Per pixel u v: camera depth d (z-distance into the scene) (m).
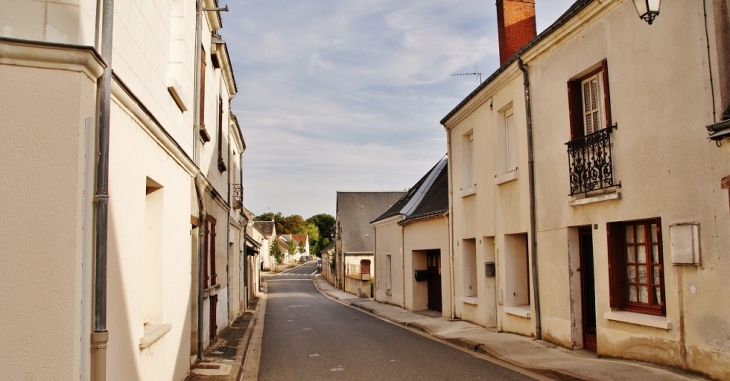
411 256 21.48
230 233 16.62
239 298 20.17
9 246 3.90
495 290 14.13
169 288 7.08
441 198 19.33
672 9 7.66
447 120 17.05
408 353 11.20
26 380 3.85
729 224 6.77
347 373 9.28
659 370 7.61
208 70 11.53
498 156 13.34
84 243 4.11
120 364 4.89
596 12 9.20
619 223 9.00
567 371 8.20
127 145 5.06
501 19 14.66
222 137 14.17
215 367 9.11
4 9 3.98
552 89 10.75
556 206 10.60
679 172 7.53
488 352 10.77
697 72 7.25
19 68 3.98
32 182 3.95
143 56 5.77
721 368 6.83
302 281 59.12
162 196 6.71
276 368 9.96
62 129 4.01
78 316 4.02
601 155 9.11
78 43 4.06
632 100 8.45
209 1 10.41
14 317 3.87
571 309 10.16
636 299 8.70
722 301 6.85
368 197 51.03
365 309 24.27
